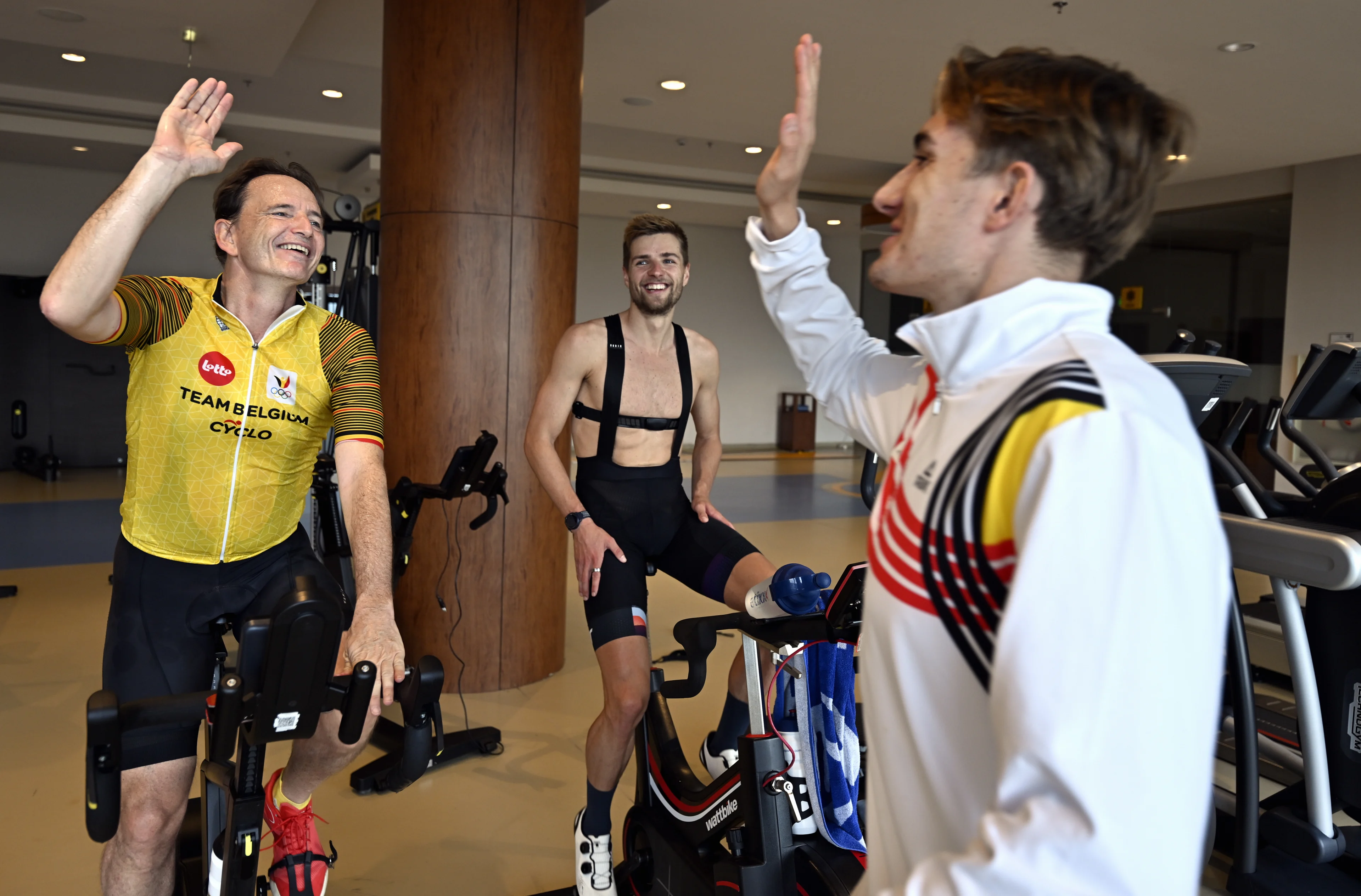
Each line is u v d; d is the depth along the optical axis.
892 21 4.63
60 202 9.95
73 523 6.89
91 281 1.33
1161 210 8.93
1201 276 8.67
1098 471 0.53
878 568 0.73
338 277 11.16
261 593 1.78
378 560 1.48
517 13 3.42
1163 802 0.50
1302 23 4.38
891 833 0.75
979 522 0.61
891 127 6.85
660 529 2.38
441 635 3.53
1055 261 0.70
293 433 1.73
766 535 6.93
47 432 10.06
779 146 0.98
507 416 3.52
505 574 3.56
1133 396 0.56
